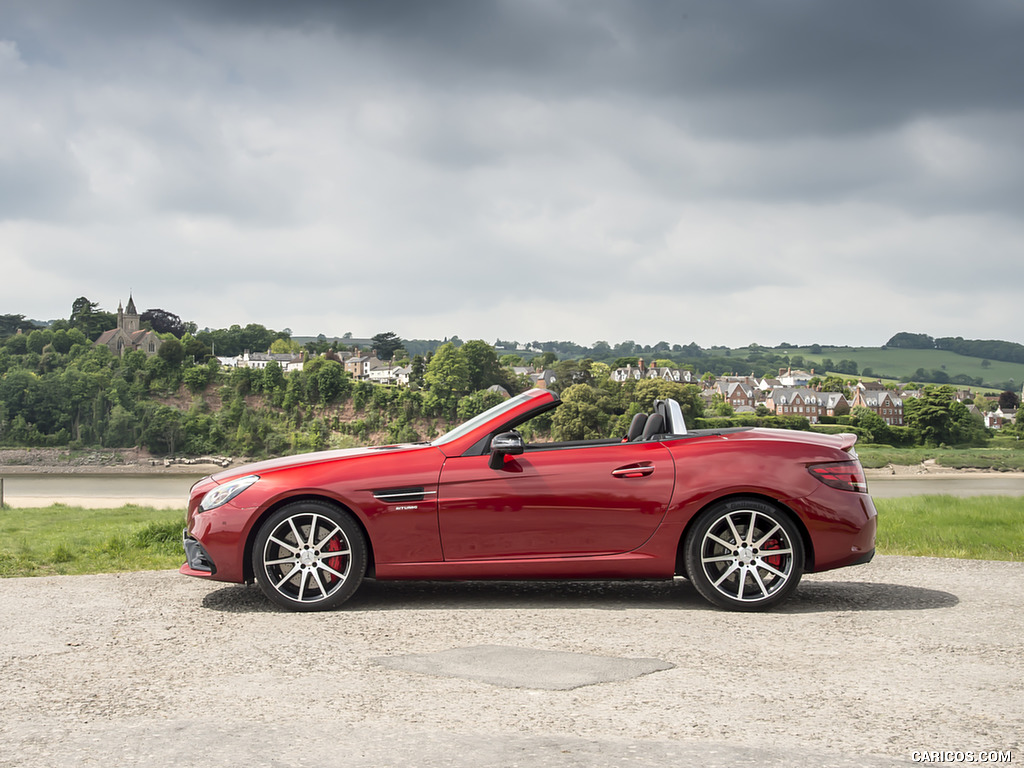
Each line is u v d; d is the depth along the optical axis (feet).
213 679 11.29
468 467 16.46
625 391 457.27
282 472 16.58
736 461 16.40
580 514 16.31
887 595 17.66
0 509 74.28
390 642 13.38
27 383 556.10
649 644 13.20
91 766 8.05
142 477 411.75
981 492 195.72
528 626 14.52
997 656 12.44
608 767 7.93
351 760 8.16
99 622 15.10
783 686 10.85
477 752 8.38
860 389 609.42
